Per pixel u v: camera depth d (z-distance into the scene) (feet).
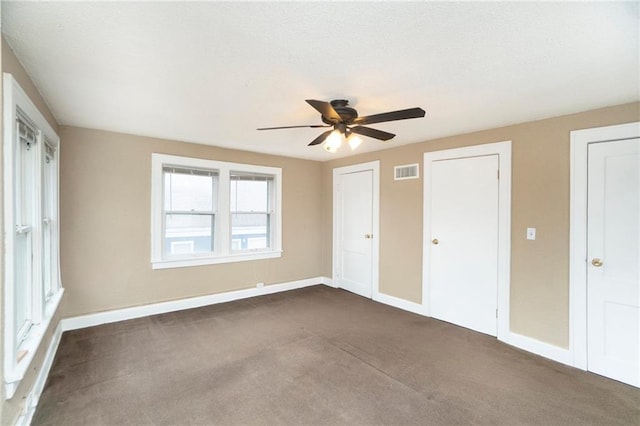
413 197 13.25
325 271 18.16
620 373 8.10
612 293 8.25
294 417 6.53
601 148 8.43
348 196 16.58
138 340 10.18
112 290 11.78
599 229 8.46
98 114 9.49
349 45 5.49
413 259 13.28
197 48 5.62
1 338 4.82
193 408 6.79
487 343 10.23
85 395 7.16
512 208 10.20
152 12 4.58
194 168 13.65
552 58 5.88
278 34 5.16
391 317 12.62
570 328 8.91
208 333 10.86
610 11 4.44
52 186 9.61
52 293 9.43
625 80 6.80
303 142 13.20
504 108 8.65
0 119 4.83
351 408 6.84
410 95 7.79
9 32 5.07
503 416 6.63
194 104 8.56
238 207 15.12
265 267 15.94
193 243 13.85
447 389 7.60
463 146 11.50
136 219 12.21
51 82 7.07
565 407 6.97
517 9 4.44
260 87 7.36
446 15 4.60
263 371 8.35
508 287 10.28
